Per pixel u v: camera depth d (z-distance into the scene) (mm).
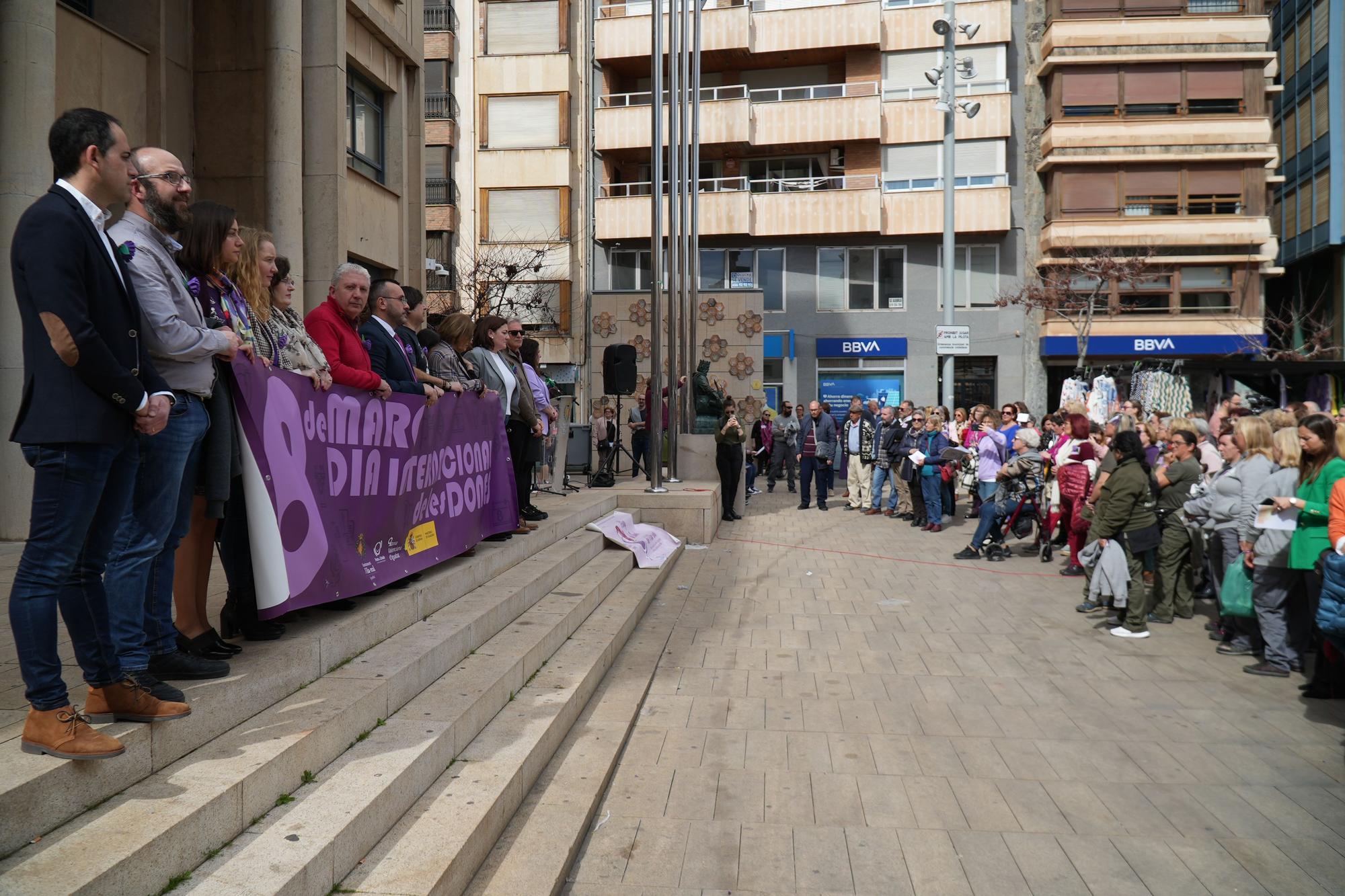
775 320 29734
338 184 11203
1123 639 7523
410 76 14664
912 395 29250
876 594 9398
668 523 12820
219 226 3576
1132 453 7598
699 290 23219
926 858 3791
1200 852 3848
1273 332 30578
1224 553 7434
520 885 3279
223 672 3408
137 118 9469
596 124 30062
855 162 29562
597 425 20344
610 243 30906
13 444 7176
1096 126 27875
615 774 4637
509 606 5895
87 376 2574
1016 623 8086
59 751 2525
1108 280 26062
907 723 5457
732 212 28812
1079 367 24922
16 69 7258
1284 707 5750
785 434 21500
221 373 3502
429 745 3652
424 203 14891
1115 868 3711
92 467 2637
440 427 5820
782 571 10766
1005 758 4895
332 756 3441
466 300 30203
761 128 29266
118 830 2453
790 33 29266
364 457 4711
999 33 28594
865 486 17844
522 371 8250
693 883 3578
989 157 28828
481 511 6672
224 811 2742
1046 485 12047
